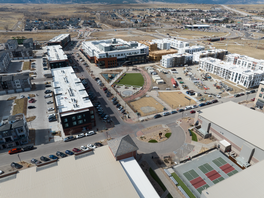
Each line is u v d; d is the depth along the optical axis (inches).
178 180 2689.5
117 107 4653.1
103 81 6264.8
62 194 2133.4
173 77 6540.4
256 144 2834.6
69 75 5300.2
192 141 3454.7
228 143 3228.3
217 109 3838.6
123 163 2635.3
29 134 3654.0
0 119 4128.9
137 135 3622.0
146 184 2380.7
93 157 2659.9
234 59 7283.5
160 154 3152.1
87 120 3683.6
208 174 2790.4
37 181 2301.9
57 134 3659.0
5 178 2348.7
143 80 6323.8
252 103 4790.8
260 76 5733.3
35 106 4702.3
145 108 4606.3
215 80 6235.2
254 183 2229.3
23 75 5516.7
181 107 4633.4
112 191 2162.9
